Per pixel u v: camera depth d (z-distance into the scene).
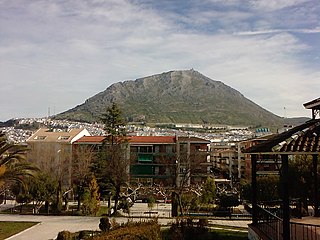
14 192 35.00
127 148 48.09
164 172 57.25
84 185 38.75
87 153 47.84
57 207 34.44
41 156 52.88
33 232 23.33
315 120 11.76
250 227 13.67
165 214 32.88
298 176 24.42
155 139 62.09
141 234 12.67
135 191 41.44
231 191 50.44
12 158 24.81
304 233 10.80
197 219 20.55
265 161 45.00
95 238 11.63
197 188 40.66
